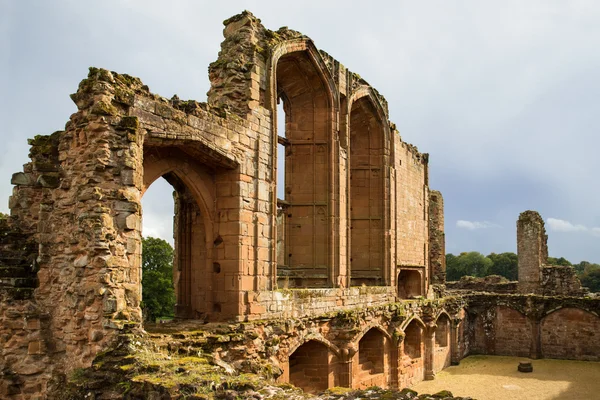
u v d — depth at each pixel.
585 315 40.00
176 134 16.89
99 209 14.09
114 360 12.58
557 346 40.84
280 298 21.42
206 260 20.11
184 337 16.64
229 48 21.83
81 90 15.02
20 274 15.36
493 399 29.05
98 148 14.38
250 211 20.39
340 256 26.81
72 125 15.26
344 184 27.86
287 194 27.12
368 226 32.88
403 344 31.53
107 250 13.89
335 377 24.55
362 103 31.91
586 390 30.78
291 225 26.91
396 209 34.03
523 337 42.03
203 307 20.61
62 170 15.36
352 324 25.03
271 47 22.33
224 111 19.34
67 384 12.79
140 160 15.41
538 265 48.44
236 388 10.91
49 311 14.85
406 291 38.31
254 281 20.28
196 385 10.73
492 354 43.16
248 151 20.44
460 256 132.50
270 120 21.91
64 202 14.98
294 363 24.31
